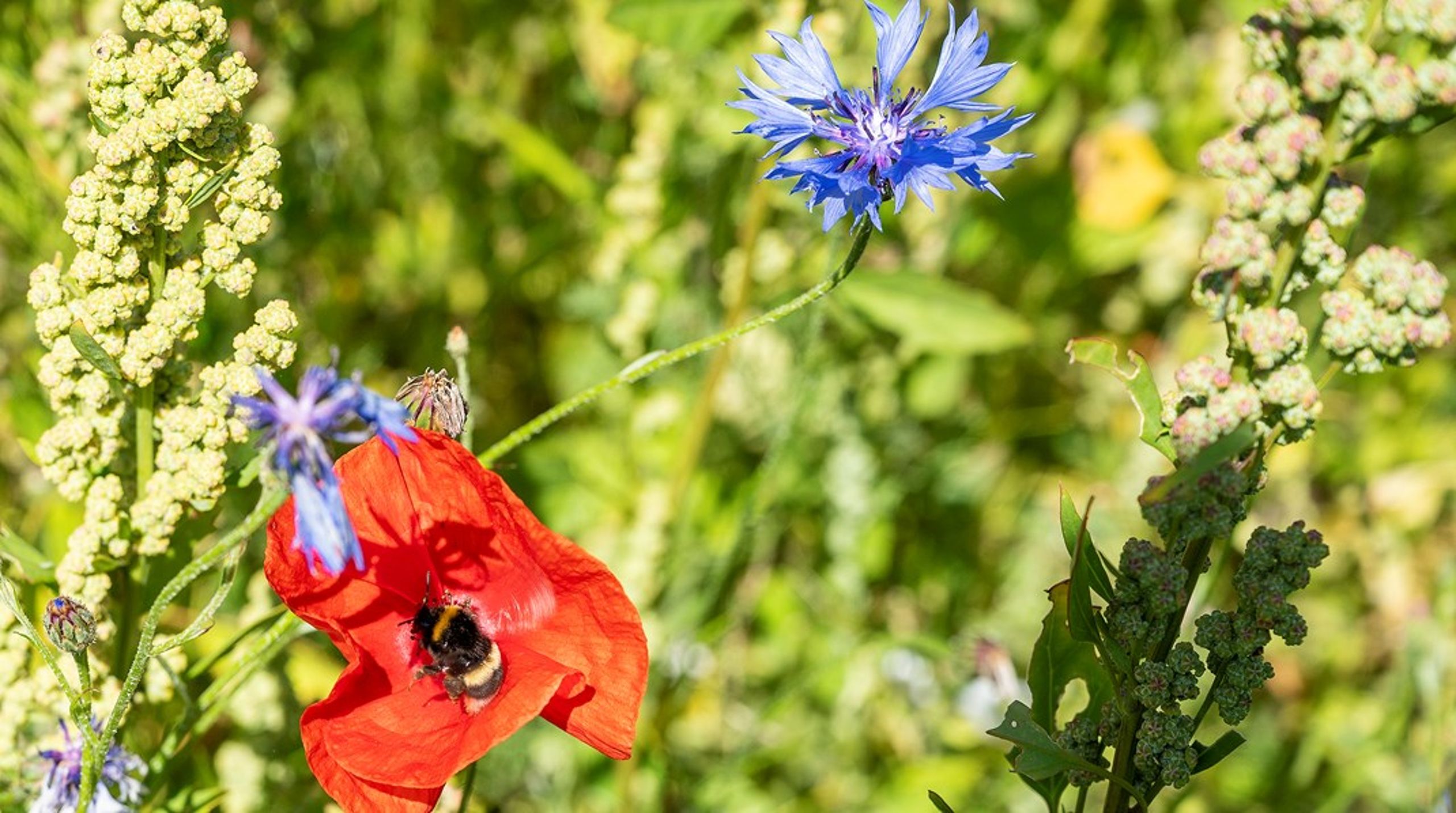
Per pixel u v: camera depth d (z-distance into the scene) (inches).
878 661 24.5
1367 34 14.9
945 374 25.6
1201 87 28.2
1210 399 15.1
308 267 24.4
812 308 23.8
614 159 26.8
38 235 21.3
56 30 22.0
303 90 24.2
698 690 24.2
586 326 25.8
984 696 24.2
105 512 16.5
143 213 16.0
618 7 21.4
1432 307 15.0
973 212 26.2
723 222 24.2
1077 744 16.2
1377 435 27.6
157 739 17.9
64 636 15.1
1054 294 27.9
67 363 16.3
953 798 23.2
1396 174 27.9
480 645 16.0
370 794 15.5
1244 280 15.1
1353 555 27.1
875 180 15.8
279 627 16.7
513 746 22.5
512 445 17.0
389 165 26.7
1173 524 15.5
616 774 22.4
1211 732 24.3
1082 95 28.2
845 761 24.1
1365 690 25.5
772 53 21.9
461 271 26.4
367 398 14.3
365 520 16.2
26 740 17.4
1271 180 15.0
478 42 27.5
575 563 16.1
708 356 24.5
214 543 20.3
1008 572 26.3
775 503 24.5
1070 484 27.4
